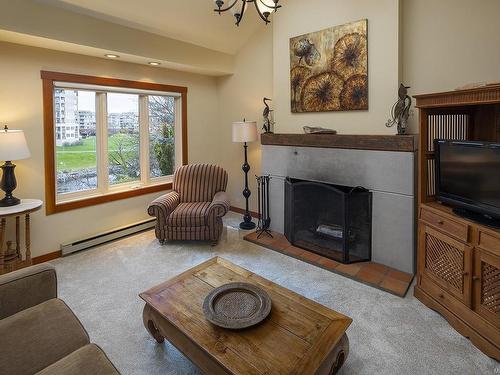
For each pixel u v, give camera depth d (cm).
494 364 178
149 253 341
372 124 313
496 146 185
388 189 288
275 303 176
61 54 327
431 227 231
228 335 151
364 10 307
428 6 283
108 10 313
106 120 382
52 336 139
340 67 329
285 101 386
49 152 324
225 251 346
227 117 496
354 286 268
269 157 388
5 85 292
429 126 243
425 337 202
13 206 278
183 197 404
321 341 146
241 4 213
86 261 321
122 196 395
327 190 322
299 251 335
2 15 256
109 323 220
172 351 193
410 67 298
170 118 462
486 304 187
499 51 253
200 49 423
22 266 284
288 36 373
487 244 186
